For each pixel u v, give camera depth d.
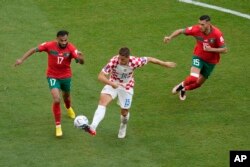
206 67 34.53
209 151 31.41
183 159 30.77
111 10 44.84
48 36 41.38
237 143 32.03
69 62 31.72
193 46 41.22
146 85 37.06
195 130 33.03
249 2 46.84
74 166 29.98
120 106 31.50
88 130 30.08
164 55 40.09
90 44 40.84
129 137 32.31
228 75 38.28
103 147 31.47
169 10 45.22
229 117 34.22
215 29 33.50
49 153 30.91
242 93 36.50
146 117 34.09
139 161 30.52
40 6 44.88
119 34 42.12
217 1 46.84
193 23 43.62
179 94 35.91
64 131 32.62
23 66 38.22
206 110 34.88
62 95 33.53
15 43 40.47
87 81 37.12
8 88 36.06
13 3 45.03
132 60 30.09
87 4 45.47
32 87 36.31
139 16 44.28
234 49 41.06
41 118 33.66
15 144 31.47
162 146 31.67
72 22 43.16
